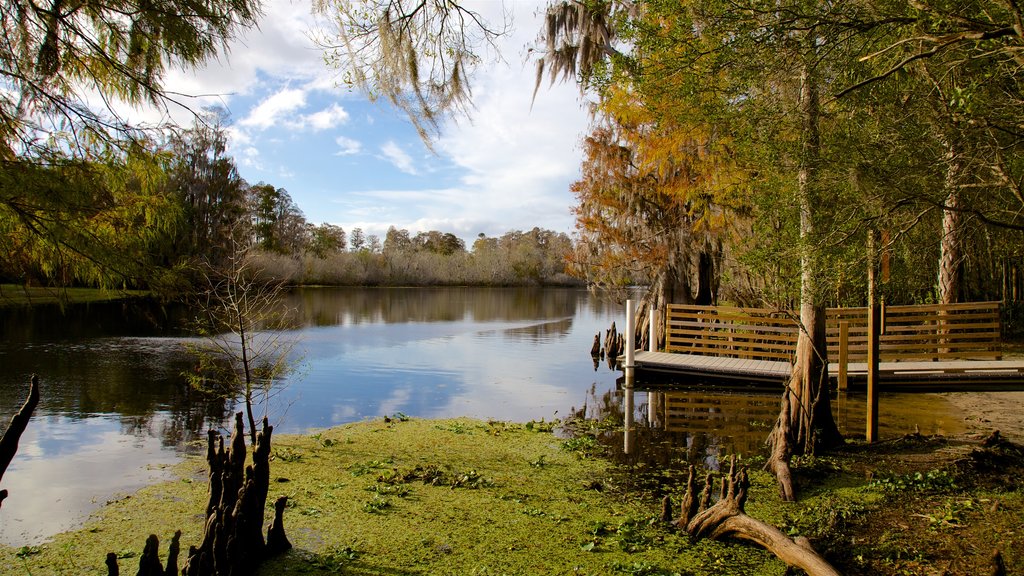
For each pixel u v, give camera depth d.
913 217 4.96
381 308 34.09
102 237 3.07
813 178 4.92
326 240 71.56
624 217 15.91
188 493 5.71
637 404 10.70
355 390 11.62
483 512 5.27
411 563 4.26
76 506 5.37
